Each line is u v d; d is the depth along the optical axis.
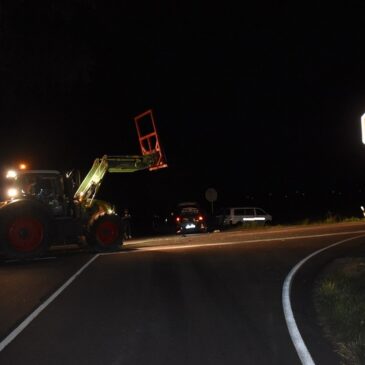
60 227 18.00
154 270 13.71
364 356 6.73
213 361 6.64
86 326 8.37
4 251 16.73
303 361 6.58
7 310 9.62
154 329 8.11
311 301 9.81
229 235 24.38
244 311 9.12
